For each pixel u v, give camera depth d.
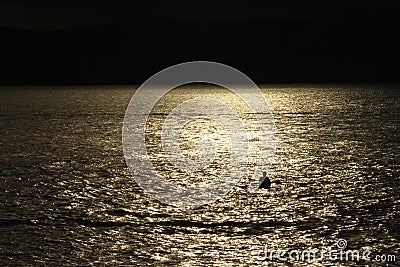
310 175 51.28
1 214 38.03
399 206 39.25
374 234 33.34
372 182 47.56
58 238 33.19
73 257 30.38
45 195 43.72
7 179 50.47
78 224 35.91
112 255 30.61
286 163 58.84
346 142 76.81
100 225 35.69
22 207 39.91
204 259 30.02
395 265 28.92
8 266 29.20
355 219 36.25
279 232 33.94
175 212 38.53
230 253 30.78
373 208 38.81
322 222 35.69
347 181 48.12
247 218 36.81
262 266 29.00
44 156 65.62
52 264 29.44
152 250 31.28
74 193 44.44
